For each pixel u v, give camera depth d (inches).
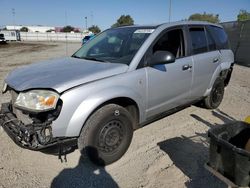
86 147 114.2
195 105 218.2
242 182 85.2
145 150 139.6
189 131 165.9
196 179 115.4
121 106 124.6
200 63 171.5
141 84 130.5
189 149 141.9
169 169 122.5
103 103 117.4
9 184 109.4
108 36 166.1
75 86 109.0
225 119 190.4
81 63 137.9
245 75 413.4
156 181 113.5
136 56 131.6
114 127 121.0
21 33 2493.8
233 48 612.7
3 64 519.5
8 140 147.6
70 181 113.0
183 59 158.6
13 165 123.3
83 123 109.3
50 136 104.6
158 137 155.7
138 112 134.6
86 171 120.3
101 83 115.2
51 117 105.7
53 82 109.3
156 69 137.9
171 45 153.9
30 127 103.1
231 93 276.4
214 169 94.7
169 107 156.3
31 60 605.0
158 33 144.2
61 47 1278.3
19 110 114.2
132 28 160.4
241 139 102.9
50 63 146.3
